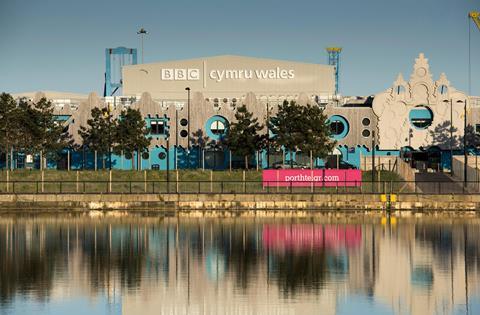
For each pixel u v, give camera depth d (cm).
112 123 13438
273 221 9150
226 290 5419
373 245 7306
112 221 9119
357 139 14238
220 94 16500
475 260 6531
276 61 16538
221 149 14112
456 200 10194
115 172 11900
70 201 10112
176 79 16450
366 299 5169
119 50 18238
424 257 6675
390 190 10781
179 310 4938
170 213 9988
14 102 13050
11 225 8712
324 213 10031
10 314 4756
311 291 5391
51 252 6881
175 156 14125
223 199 10162
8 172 11412
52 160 14088
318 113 12962
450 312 4825
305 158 14012
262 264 6341
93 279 5734
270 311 4912
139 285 5562
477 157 12756
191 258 6600
